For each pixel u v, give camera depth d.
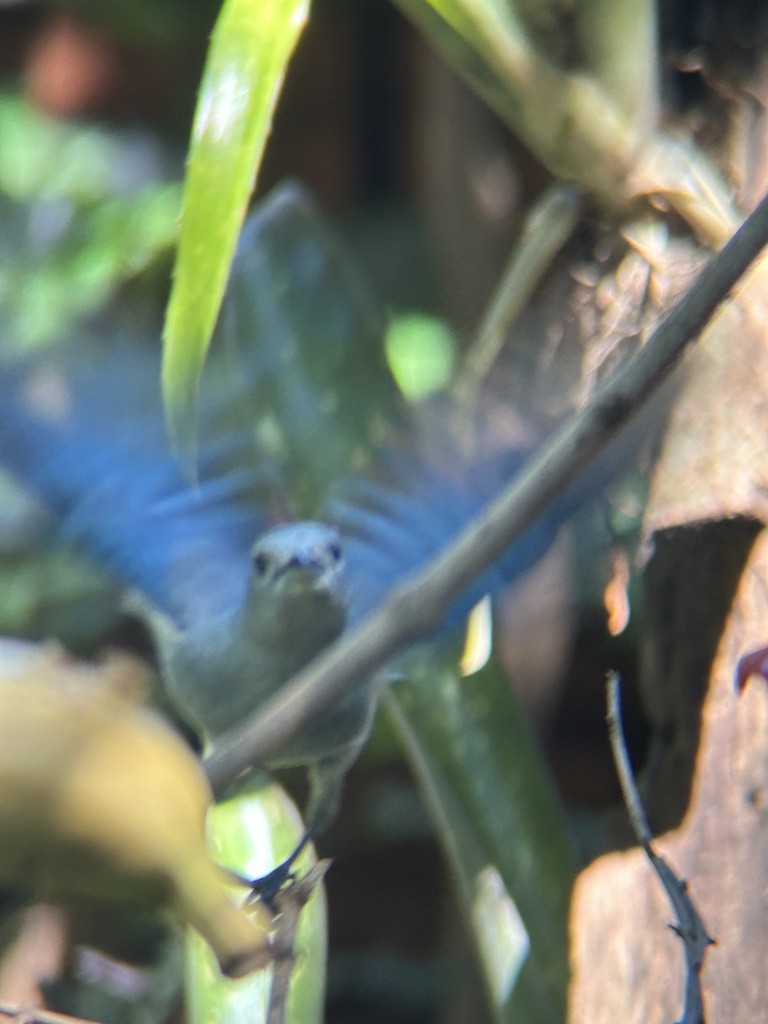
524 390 2.18
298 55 6.28
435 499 2.13
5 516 3.91
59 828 1.80
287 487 2.27
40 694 1.84
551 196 2.29
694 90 2.34
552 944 2.30
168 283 4.67
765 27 2.33
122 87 5.44
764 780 2.27
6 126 5.21
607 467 2.08
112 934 2.89
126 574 2.12
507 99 2.23
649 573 2.28
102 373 2.12
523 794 2.31
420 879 4.99
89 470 2.12
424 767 2.32
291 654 2.12
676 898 2.09
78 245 4.72
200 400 2.29
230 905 1.86
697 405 2.26
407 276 5.38
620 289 2.29
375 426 2.30
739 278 2.03
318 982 2.20
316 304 2.34
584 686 4.18
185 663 2.14
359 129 6.29
